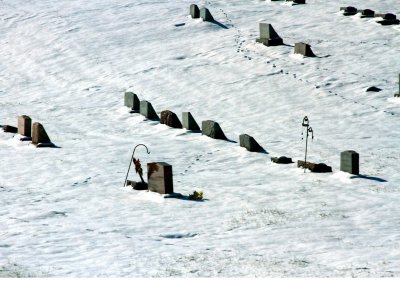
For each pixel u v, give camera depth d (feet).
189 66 604.08
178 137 438.40
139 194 313.73
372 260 207.10
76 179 343.67
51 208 290.15
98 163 375.86
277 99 508.53
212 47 640.99
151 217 274.77
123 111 512.63
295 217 268.82
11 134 449.89
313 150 388.98
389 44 607.37
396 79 529.86
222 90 539.29
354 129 434.71
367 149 385.91
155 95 546.26
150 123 478.59
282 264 203.00
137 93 556.10
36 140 417.08
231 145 412.16
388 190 308.40
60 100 560.61
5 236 241.76
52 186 331.36
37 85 611.06
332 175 336.49
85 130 467.11
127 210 286.66
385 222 258.37
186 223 264.52
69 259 211.41
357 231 246.47
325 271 193.36
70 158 387.75
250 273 191.72
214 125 424.05
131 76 597.11
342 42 620.49
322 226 254.47
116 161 379.96
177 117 461.78
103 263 205.77
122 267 200.64
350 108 478.59
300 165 353.51
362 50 597.11
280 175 344.90
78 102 550.77
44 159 386.11
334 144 400.67
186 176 347.56
